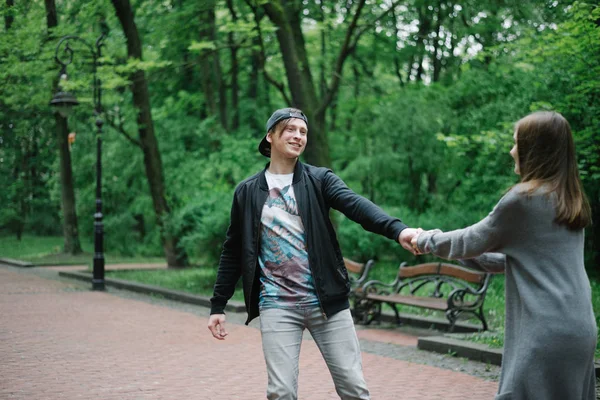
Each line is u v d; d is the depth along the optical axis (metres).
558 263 2.66
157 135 24.89
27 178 37.50
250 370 6.92
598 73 10.48
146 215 26.75
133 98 19.98
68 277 18.42
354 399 3.37
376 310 10.76
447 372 6.79
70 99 15.22
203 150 23.56
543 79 13.04
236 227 3.61
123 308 12.02
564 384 2.59
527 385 2.62
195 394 5.91
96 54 17.05
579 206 2.68
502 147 11.73
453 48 19.34
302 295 3.38
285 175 3.53
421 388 6.10
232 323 10.38
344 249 17.55
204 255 15.37
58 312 11.27
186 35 17.69
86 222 28.19
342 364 3.37
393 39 19.33
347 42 14.68
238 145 21.08
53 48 18.61
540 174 2.74
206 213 15.64
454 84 18.09
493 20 16.23
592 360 2.66
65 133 24.92
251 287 3.44
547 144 2.74
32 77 21.31
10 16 19.19
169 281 15.90
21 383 6.24
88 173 27.53
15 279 17.64
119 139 26.03
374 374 6.71
